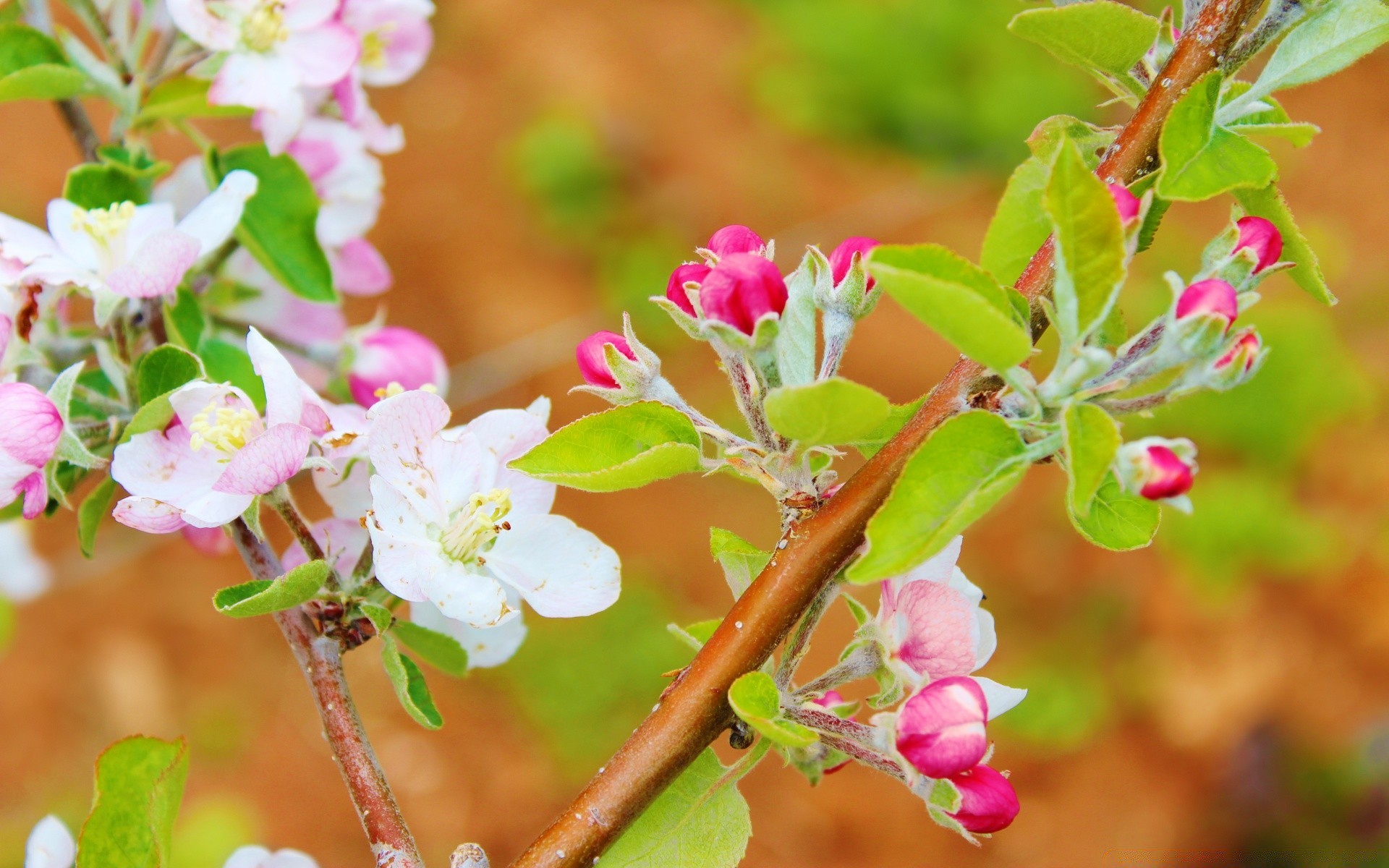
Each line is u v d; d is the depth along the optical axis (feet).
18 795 5.84
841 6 9.57
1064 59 2.40
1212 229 8.92
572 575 2.36
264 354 2.32
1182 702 6.92
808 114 9.07
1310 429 7.95
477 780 6.21
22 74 2.52
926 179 8.89
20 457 2.35
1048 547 7.43
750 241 2.33
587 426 2.30
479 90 8.82
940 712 2.26
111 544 6.38
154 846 2.35
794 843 6.14
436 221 8.06
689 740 2.27
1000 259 2.44
